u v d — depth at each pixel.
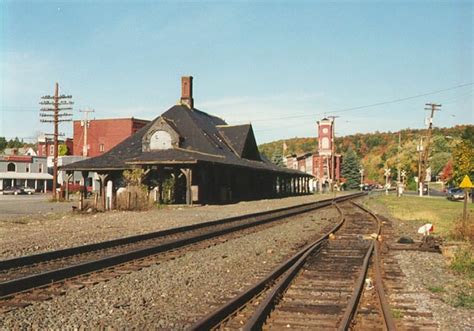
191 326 7.02
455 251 15.66
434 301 9.70
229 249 16.78
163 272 12.31
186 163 43.12
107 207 37.72
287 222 27.97
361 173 134.50
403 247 17.42
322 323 7.76
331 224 26.81
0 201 54.28
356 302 8.91
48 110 57.50
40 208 40.81
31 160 99.31
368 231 23.05
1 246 16.78
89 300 9.31
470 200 61.56
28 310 8.52
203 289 10.52
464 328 7.88
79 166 48.56
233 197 56.91
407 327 7.68
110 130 94.44
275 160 146.00
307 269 12.82
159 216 31.67
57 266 13.15
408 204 53.34
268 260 14.69
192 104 65.50
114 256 13.28
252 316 7.45
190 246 17.05
